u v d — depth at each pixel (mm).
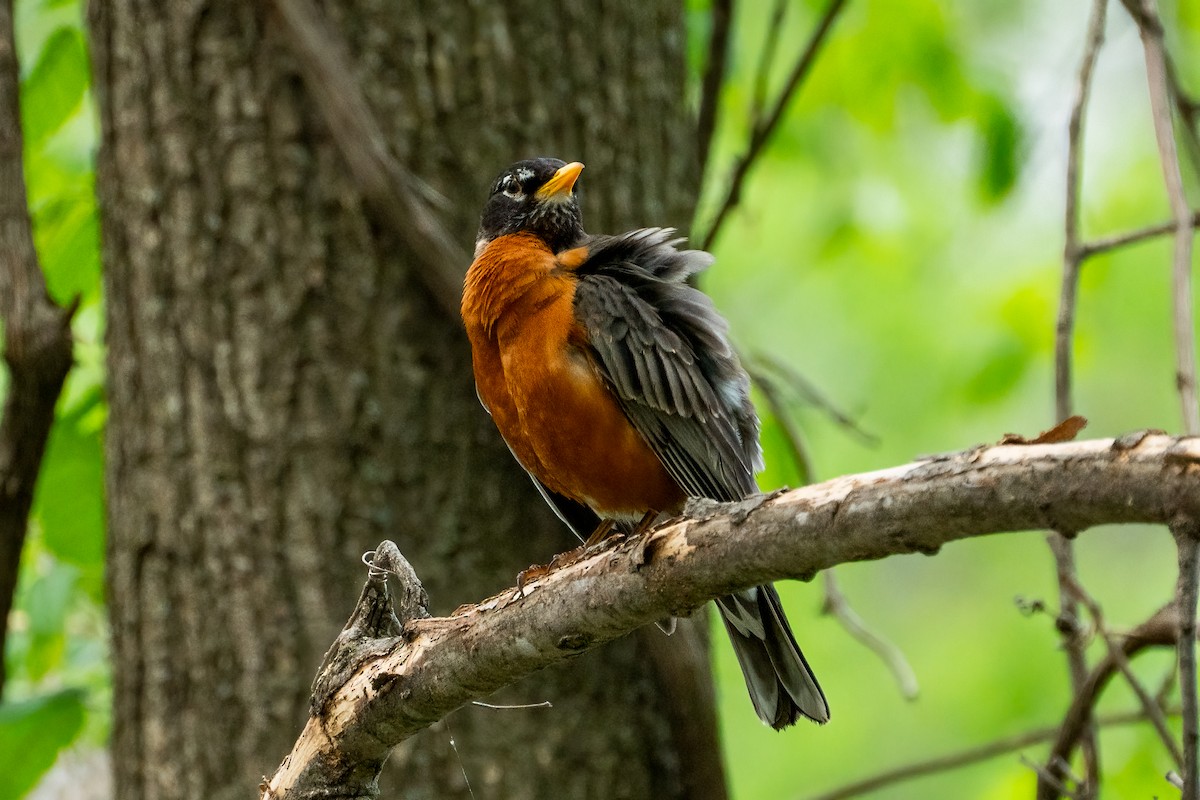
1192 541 3592
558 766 8203
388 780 8016
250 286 8430
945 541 4223
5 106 8477
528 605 5496
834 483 4484
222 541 8273
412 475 8320
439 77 8625
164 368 8516
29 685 11609
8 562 8820
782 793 15930
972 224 14953
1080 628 7504
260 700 8109
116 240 8820
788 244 16891
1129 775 10781
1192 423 7059
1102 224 15398
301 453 8289
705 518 4867
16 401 8445
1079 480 3809
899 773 9500
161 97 8672
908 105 14945
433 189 8516
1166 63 8438
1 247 8367
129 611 8531
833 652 17219
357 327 8383
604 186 8977
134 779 8406
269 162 8492
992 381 14570
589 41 9023
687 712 8352
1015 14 14539
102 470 10242
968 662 16750
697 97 12492
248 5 8602
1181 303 7371
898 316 16281
